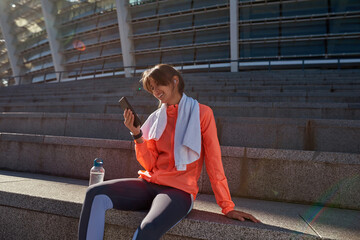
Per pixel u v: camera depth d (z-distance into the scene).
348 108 3.90
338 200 2.09
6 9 40.75
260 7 27.89
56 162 3.01
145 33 31.38
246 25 28.12
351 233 1.40
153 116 1.73
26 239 1.83
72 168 2.91
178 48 30.69
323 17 26.44
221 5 28.47
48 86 13.07
